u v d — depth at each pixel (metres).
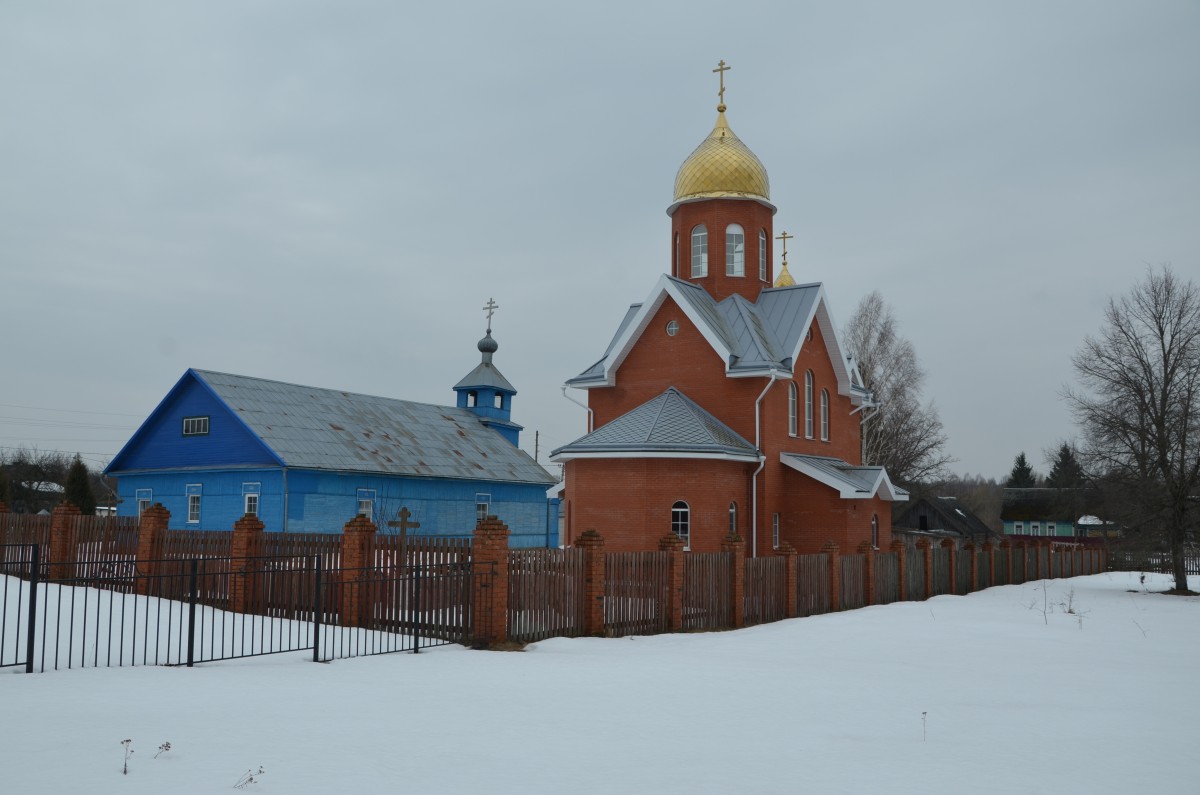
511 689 11.98
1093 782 8.36
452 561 16.64
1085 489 49.16
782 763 8.66
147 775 7.34
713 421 30.95
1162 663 16.92
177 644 14.98
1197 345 37.00
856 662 16.03
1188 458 37.22
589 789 7.55
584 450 28.52
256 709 10.11
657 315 32.94
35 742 8.31
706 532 27.98
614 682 12.84
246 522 19.47
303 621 18.12
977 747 9.64
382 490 38.06
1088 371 38.69
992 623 22.78
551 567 17.55
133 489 38.31
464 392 50.06
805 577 24.84
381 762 8.07
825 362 35.81
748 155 35.91
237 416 35.03
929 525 66.81
